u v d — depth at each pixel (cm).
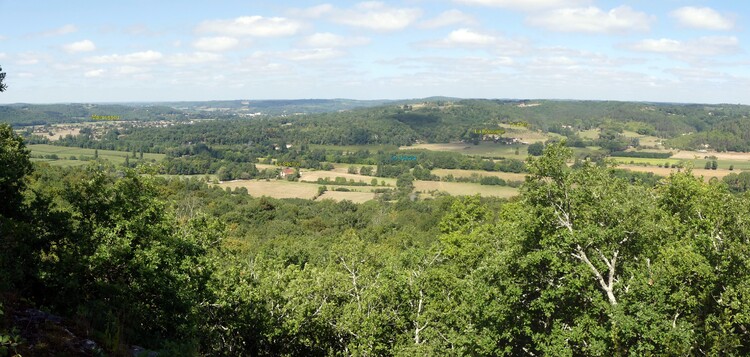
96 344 984
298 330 2461
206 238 2434
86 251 1648
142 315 1575
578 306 2038
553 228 2066
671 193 2683
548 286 1961
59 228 1723
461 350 2152
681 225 2270
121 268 1680
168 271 1766
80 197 1883
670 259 1844
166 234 1994
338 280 2784
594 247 2006
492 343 1984
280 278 2691
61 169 8281
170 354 1199
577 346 1928
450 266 3528
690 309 1777
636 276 1856
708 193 2512
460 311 2305
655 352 1716
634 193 2184
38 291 1442
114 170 2300
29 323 952
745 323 1697
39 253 1605
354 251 3048
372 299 2506
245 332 2341
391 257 3394
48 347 881
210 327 2134
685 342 1608
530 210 2091
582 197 2042
